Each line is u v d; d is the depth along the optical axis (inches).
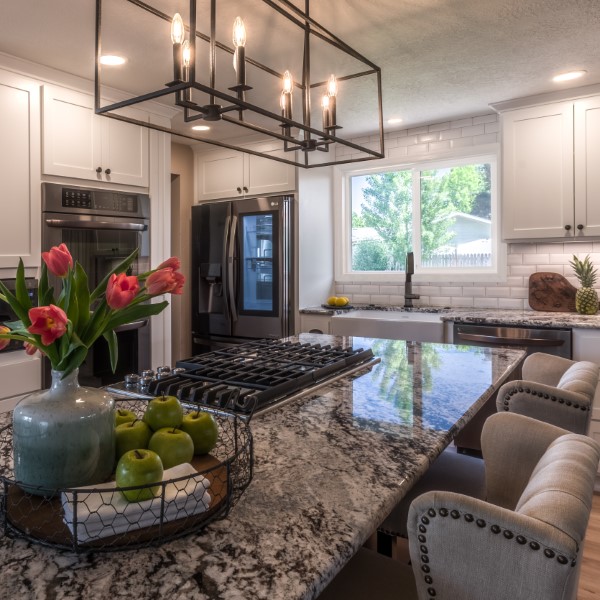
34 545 28.5
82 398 33.9
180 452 36.4
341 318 154.1
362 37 99.5
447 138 160.6
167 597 23.8
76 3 85.7
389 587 41.1
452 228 165.9
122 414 41.7
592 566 87.0
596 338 116.9
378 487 35.4
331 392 62.1
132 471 29.5
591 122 126.2
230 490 31.5
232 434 46.9
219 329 172.1
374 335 147.9
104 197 126.2
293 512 31.9
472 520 29.8
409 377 70.7
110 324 34.5
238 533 29.5
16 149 109.0
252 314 164.7
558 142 130.6
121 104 57.2
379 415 52.5
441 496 30.8
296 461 40.1
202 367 68.0
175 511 30.1
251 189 171.9
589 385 60.9
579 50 106.7
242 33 57.9
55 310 29.4
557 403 60.2
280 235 158.9
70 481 32.7
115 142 129.1
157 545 28.2
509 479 52.8
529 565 28.3
